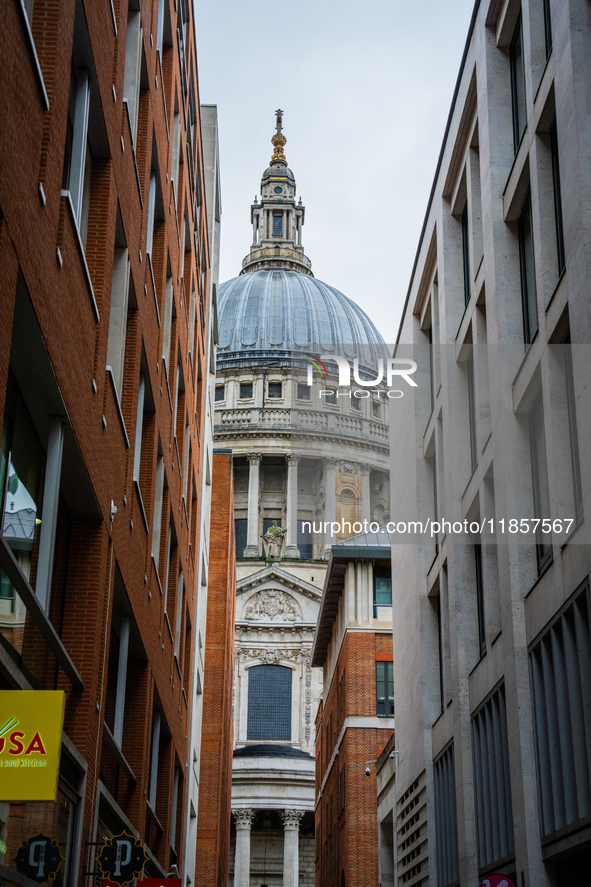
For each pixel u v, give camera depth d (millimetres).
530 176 23078
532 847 21266
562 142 20094
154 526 28484
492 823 25484
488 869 25406
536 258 22375
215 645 60375
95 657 18188
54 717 12125
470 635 28922
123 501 21188
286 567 111375
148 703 25578
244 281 137000
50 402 14930
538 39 23266
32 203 12547
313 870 97000
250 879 96000
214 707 58781
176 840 35562
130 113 21953
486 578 26281
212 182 54000
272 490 121562
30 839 14125
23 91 11820
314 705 102500
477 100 27828
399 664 40844
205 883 54812
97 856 18406
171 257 29906
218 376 125938
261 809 91438
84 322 16422
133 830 23906
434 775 33656
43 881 14523
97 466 18031
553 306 21047
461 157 31031
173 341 31656
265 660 104000
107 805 20250
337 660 62438
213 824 55938
